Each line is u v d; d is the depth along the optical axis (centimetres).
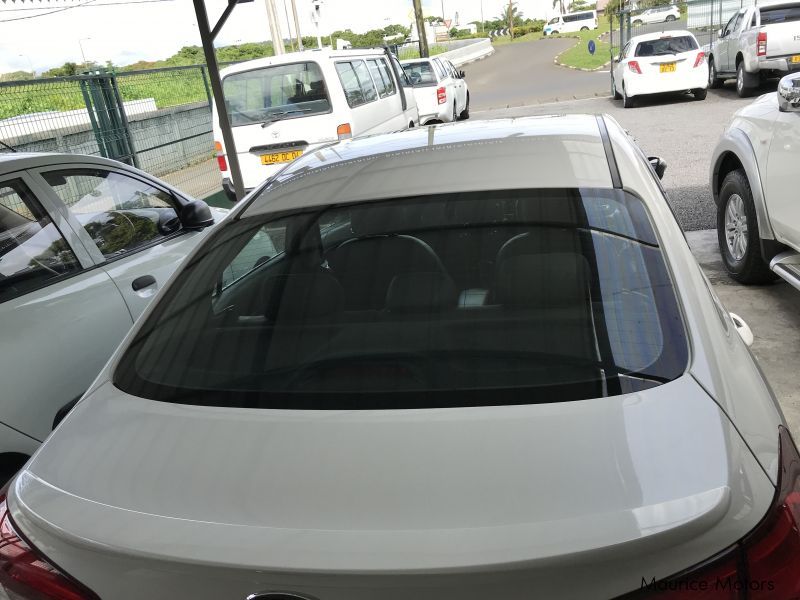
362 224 195
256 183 835
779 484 122
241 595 110
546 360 151
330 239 193
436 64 1451
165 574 113
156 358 176
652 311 160
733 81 1748
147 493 130
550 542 106
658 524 107
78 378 301
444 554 106
